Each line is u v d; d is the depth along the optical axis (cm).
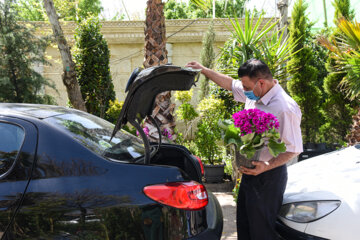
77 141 209
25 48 910
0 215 194
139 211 189
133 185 194
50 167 200
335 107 710
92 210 189
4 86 857
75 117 254
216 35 1185
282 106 219
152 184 194
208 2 766
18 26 898
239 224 253
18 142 210
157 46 511
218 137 594
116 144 241
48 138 207
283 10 681
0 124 217
